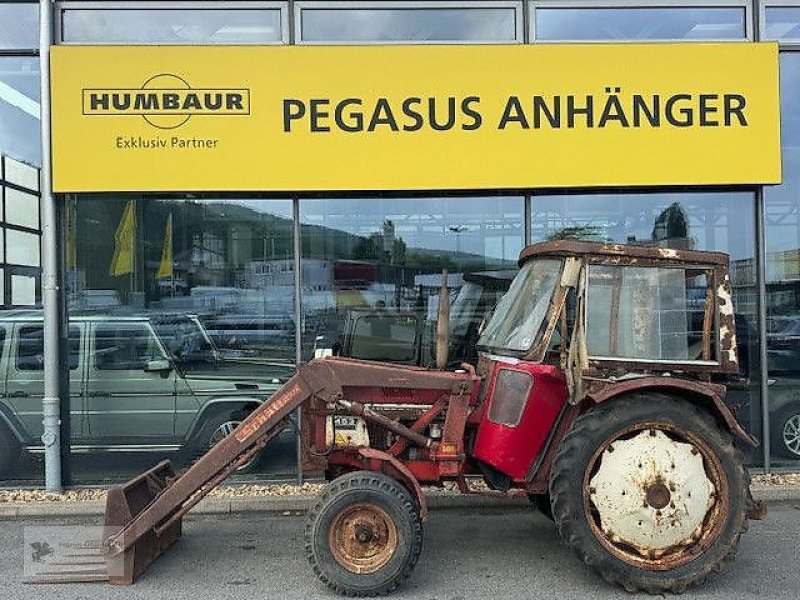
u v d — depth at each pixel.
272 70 7.08
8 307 7.35
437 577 4.82
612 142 7.20
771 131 7.23
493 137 7.18
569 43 7.30
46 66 7.05
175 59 7.04
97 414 7.38
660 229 7.60
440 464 4.90
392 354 7.59
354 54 7.10
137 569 4.82
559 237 7.60
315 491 6.93
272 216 7.52
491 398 4.91
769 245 7.62
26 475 7.28
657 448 4.57
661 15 7.58
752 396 7.60
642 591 4.50
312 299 7.57
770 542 5.50
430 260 7.62
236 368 7.49
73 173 7.03
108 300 7.41
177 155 7.07
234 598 4.48
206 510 6.45
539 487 4.84
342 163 7.14
